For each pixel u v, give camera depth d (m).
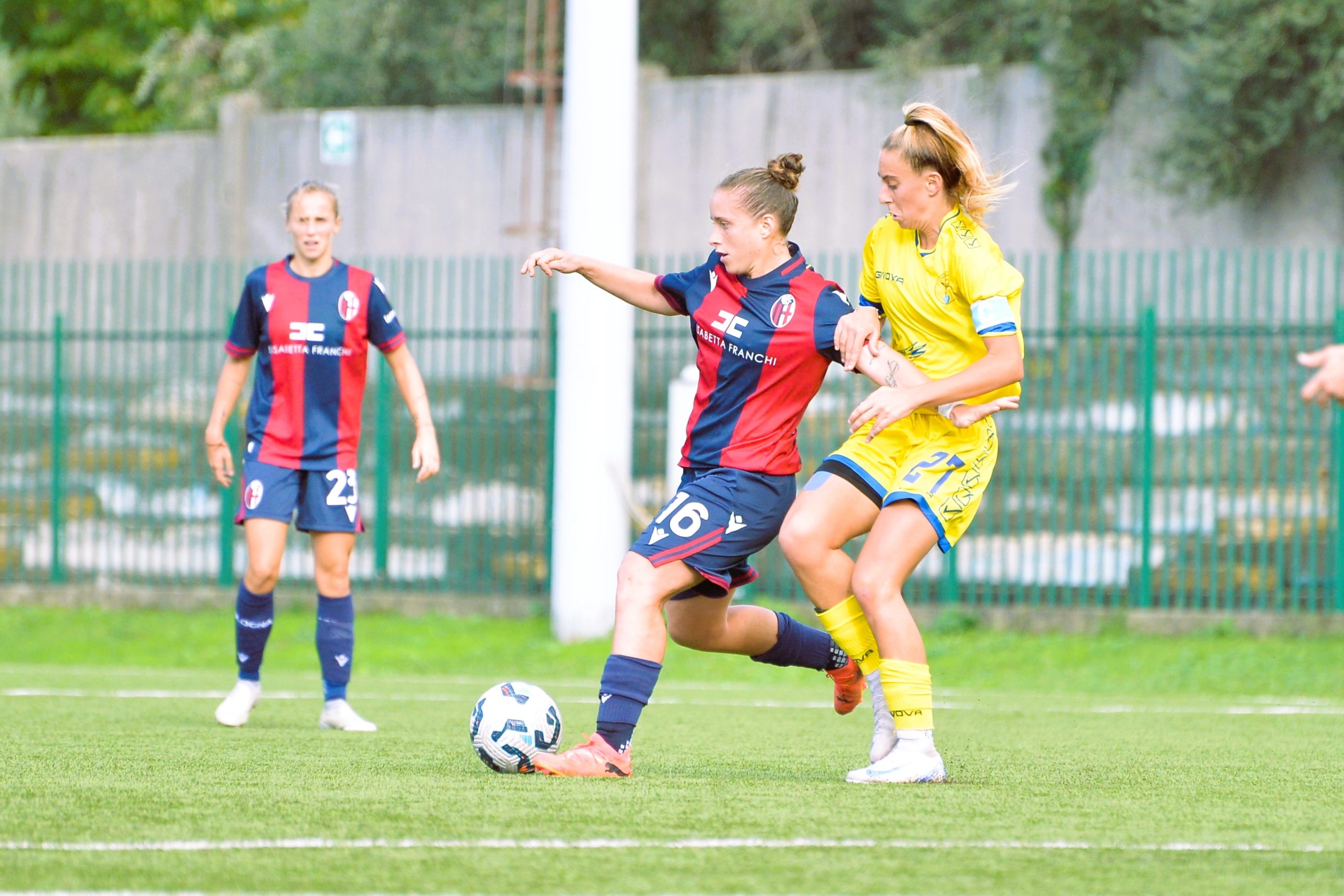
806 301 14.84
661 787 13.78
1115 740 21.14
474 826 11.32
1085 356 42.28
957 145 14.20
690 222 55.16
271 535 20.59
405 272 50.59
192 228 61.22
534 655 40.19
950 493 14.42
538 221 57.72
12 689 30.42
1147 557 41.25
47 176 62.50
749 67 66.62
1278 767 16.97
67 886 9.08
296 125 60.12
